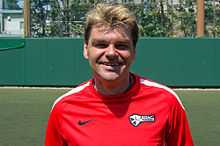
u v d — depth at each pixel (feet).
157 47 54.90
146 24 57.41
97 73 8.45
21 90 53.67
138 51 54.90
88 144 8.52
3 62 56.34
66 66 55.72
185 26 57.47
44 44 55.72
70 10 56.49
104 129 8.53
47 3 56.95
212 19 57.41
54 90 53.57
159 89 8.77
